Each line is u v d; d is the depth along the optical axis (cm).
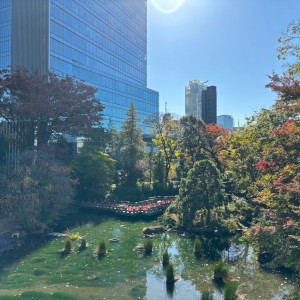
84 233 3059
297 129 1516
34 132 4197
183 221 3145
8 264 2139
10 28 6056
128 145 5519
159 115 5969
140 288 1783
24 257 2292
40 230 3019
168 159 5438
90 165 4659
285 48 1535
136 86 9481
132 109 5878
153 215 3894
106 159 4775
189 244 2712
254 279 1909
